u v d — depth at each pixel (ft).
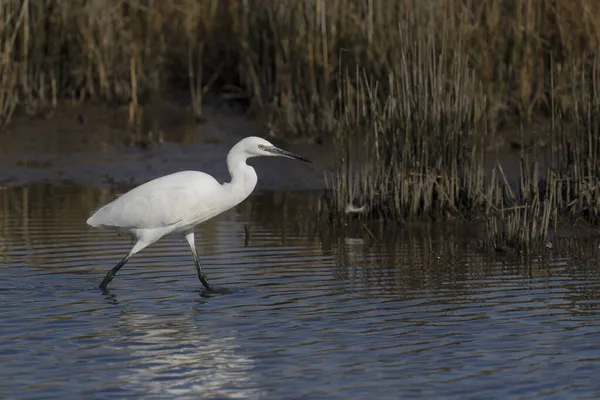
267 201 55.06
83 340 29.76
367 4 65.62
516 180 54.75
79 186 58.13
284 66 65.82
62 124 66.49
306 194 56.70
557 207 48.39
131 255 37.32
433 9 59.88
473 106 51.47
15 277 37.91
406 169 49.29
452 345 28.96
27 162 62.28
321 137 63.21
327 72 63.98
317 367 27.25
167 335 30.30
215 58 71.51
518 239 42.93
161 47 70.18
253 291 35.76
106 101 68.80
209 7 71.92
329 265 39.99
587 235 45.57
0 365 27.43
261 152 37.55
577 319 31.50
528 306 33.17
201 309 33.32
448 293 35.09
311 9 65.05
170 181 37.24
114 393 25.40
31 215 50.55
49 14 69.10
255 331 30.63
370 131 53.93
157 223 37.09
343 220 48.93
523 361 27.48
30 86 67.97
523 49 62.80
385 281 37.09
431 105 49.44
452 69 50.42
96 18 68.90
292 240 45.32
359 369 27.02
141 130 66.13
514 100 63.10
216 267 39.86
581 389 25.32
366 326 31.01
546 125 61.36
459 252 42.63
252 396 25.16
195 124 66.85
